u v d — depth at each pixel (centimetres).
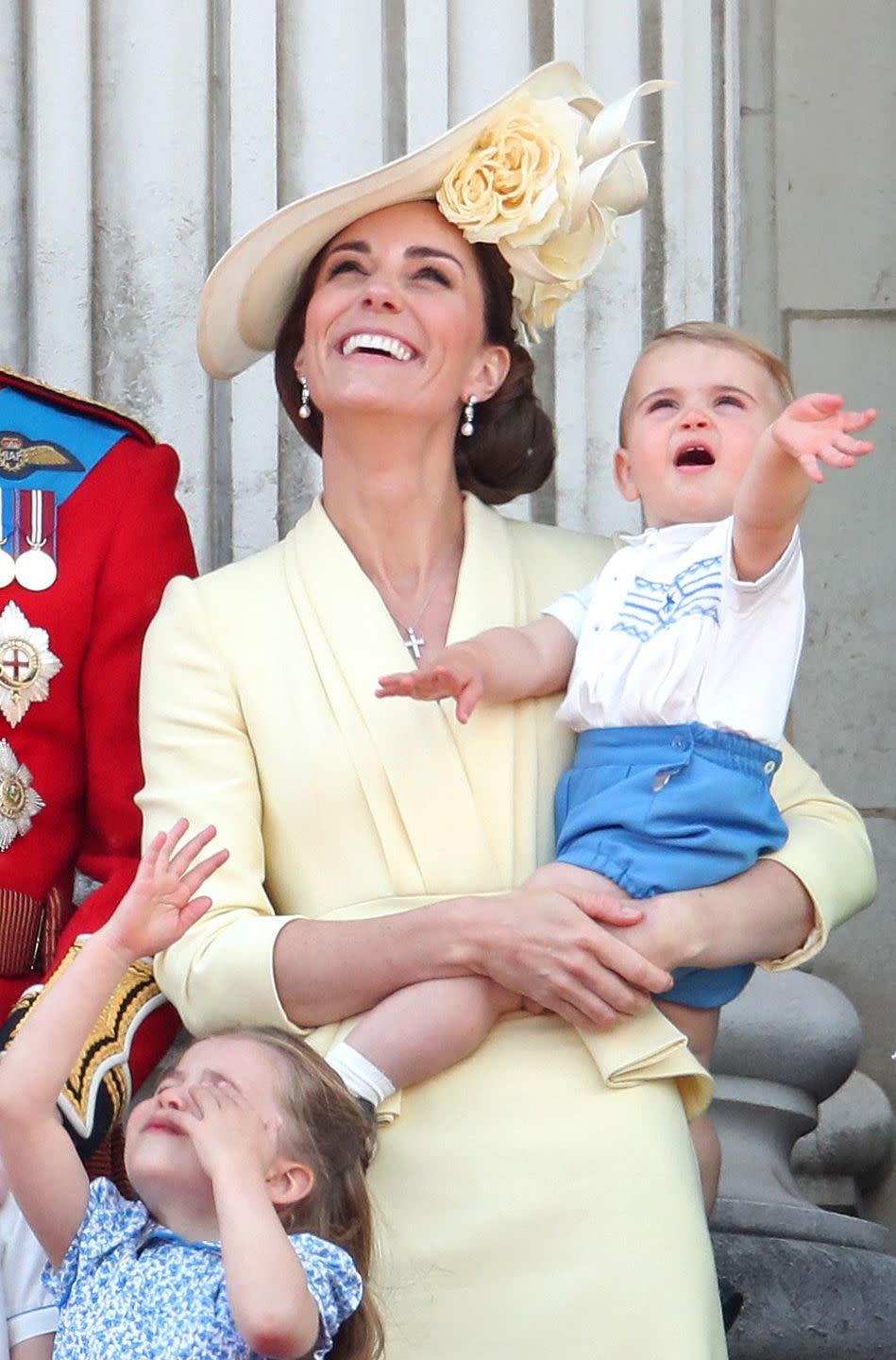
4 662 1708
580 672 1576
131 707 1727
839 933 2161
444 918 1492
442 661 1554
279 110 2147
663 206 2148
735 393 1653
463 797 1575
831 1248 1817
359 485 1658
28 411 1794
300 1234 1335
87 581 1736
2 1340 1417
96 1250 1341
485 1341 1435
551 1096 1487
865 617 2195
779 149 2227
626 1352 1425
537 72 1669
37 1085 1364
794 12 2233
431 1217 1460
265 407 2120
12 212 2133
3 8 2141
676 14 2161
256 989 1512
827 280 2220
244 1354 1286
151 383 2117
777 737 1548
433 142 1633
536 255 1669
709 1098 1539
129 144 2133
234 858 1574
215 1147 1329
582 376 2138
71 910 1719
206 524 2112
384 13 2156
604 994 1477
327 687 1599
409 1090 1491
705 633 1543
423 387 1638
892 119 2227
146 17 2136
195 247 2128
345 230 1683
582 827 1545
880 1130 2062
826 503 2203
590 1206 1455
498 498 1764
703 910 1518
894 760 2186
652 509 1666
